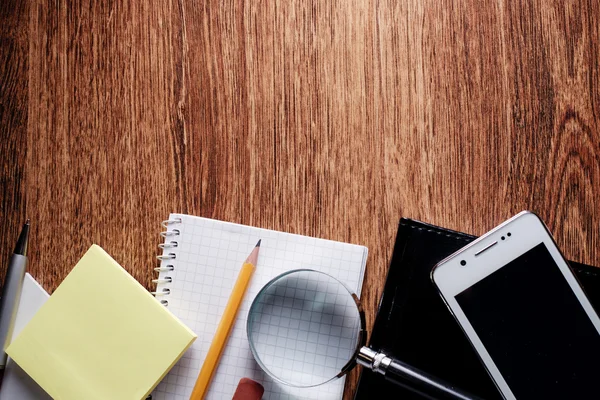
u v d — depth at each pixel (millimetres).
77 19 646
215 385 604
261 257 612
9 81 642
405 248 598
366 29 633
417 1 631
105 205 634
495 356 549
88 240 632
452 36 630
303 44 635
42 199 635
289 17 636
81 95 642
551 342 547
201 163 634
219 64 639
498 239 558
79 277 594
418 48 630
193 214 631
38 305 615
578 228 612
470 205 619
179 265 616
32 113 642
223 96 637
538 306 551
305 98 633
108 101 641
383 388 583
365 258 605
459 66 629
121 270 590
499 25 629
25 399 603
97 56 644
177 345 568
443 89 628
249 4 638
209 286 614
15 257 600
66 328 586
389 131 627
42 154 638
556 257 552
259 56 637
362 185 625
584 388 541
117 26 644
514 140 623
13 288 597
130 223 632
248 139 634
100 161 636
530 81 625
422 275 594
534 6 629
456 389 547
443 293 554
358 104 630
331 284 598
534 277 553
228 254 615
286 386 602
